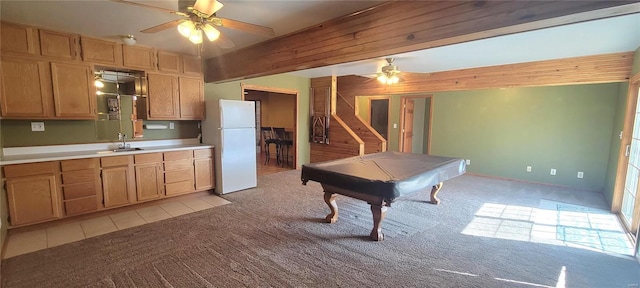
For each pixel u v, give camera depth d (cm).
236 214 368
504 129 582
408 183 276
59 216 324
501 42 316
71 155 337
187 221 343
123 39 350
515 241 295
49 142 355
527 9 165
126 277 226
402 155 428
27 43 312
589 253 269
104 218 351
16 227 300
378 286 217
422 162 368
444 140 666
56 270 234
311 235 306
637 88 354
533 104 546
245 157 482
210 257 258
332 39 273
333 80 647
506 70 446
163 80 421
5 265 240
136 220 345
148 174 390
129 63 387
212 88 498
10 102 305
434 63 446
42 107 326
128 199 374
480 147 615
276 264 247
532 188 512
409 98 723
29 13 270
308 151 705
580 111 500
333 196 341
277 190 483
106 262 247
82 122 378
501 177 591
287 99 785
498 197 454
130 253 263
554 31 276
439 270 239
